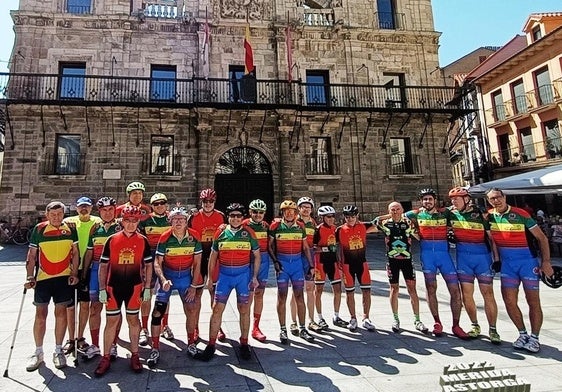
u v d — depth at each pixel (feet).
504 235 17.29
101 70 62.23
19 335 18.53
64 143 60.23
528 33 85.81
